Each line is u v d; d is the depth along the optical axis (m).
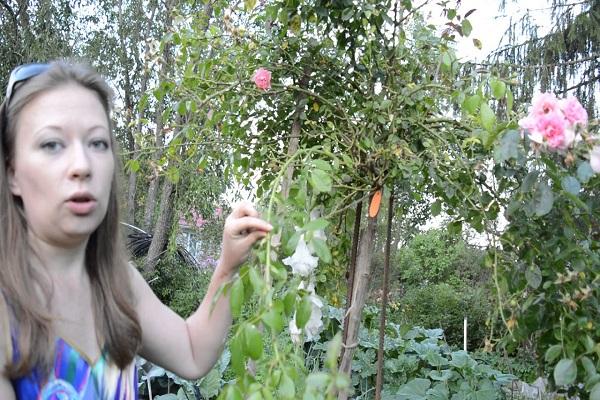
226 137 2.33
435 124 1.85
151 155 2.45
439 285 8.68
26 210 0.89
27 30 8.79
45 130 0.86
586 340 1.27
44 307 0.87
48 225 0.88
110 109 0.98
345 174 1.83
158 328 1.16
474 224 1.70
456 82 1.63
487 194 1.65
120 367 0.97
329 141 1.88
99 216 0.91
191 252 9.18
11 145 0.90
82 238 0.91
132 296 1.05
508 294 1.61
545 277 1.50
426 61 2.01
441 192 1.88
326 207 1.97
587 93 6.42
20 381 0.85
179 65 2.16
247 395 0.82
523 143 1.23
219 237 7.86
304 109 2.00
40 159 0.86
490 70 1.63
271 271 0.95
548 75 6.34
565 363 1.22
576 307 1.33
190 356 1.20
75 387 0.88
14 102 0.88
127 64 9.21
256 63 2.06
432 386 3.44
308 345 3.42
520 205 1.39
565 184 1.22
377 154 1.75
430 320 8.11
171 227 8.16
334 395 0.74
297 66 2.05
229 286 1.02
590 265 1.40
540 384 3.23
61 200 0.86
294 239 1.00
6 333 0.83
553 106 1.16
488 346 1.59
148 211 9.07
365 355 3.39
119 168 1.11
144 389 2.97
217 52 2.14
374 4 1.87
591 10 6.22
